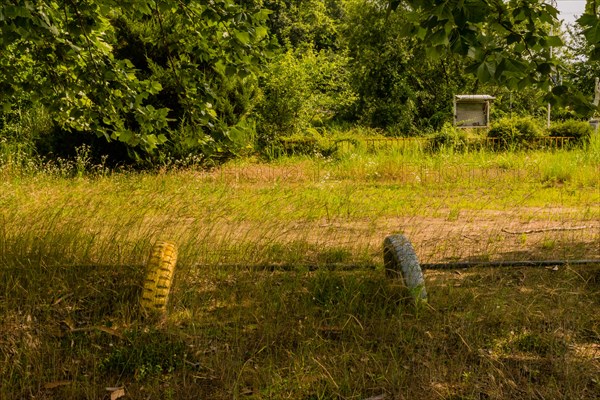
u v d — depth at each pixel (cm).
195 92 600
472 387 381
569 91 434
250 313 482
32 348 424
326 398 369
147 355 414
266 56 572
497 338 441
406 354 416
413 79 3136
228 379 392
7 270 515
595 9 406
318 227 728
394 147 1661
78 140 1441
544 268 584
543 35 439
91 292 508
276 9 3488
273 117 1916
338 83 2734
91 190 959
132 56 1441
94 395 377
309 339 429
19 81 675
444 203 1010
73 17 599
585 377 393
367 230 734
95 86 605
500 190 1169
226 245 616
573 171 1336
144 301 472
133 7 597
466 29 370
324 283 514
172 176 1175
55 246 560
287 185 1182
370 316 472
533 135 1759
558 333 449
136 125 1316
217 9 534
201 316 481
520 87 439
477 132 2025
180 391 382
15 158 1314
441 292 508
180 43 609
